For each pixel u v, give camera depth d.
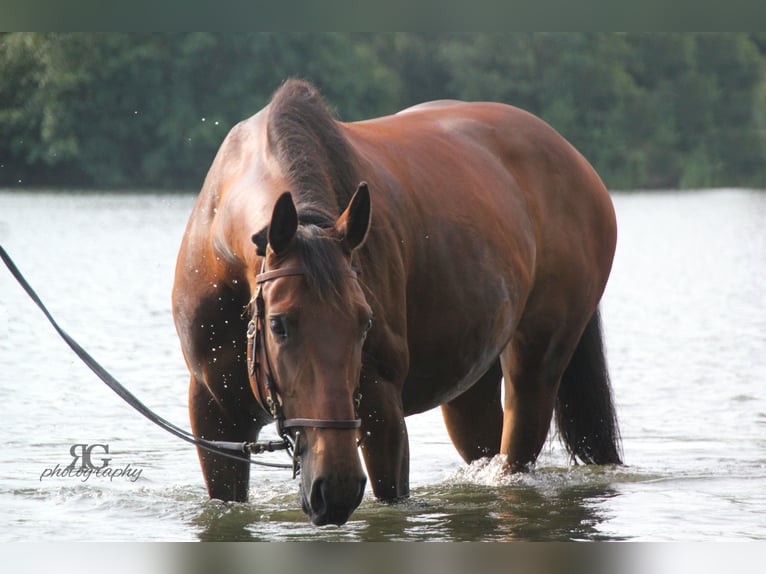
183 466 10.72
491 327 8.91
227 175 7.98
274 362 6.22
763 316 24.81
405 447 7.85
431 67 88.38
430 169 8.91
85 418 13.24
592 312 10.42
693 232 51.44
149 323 22.05
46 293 26.06
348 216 6.39
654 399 15.16
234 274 7.46
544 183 10.12
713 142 93.38
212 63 73.94
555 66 88.25
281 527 7.97
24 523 8.24
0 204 57.00
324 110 7.71
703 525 8.34
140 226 45.59
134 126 73.38
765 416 13.95
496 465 10.20
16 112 71.88
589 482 9.95
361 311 6.16
